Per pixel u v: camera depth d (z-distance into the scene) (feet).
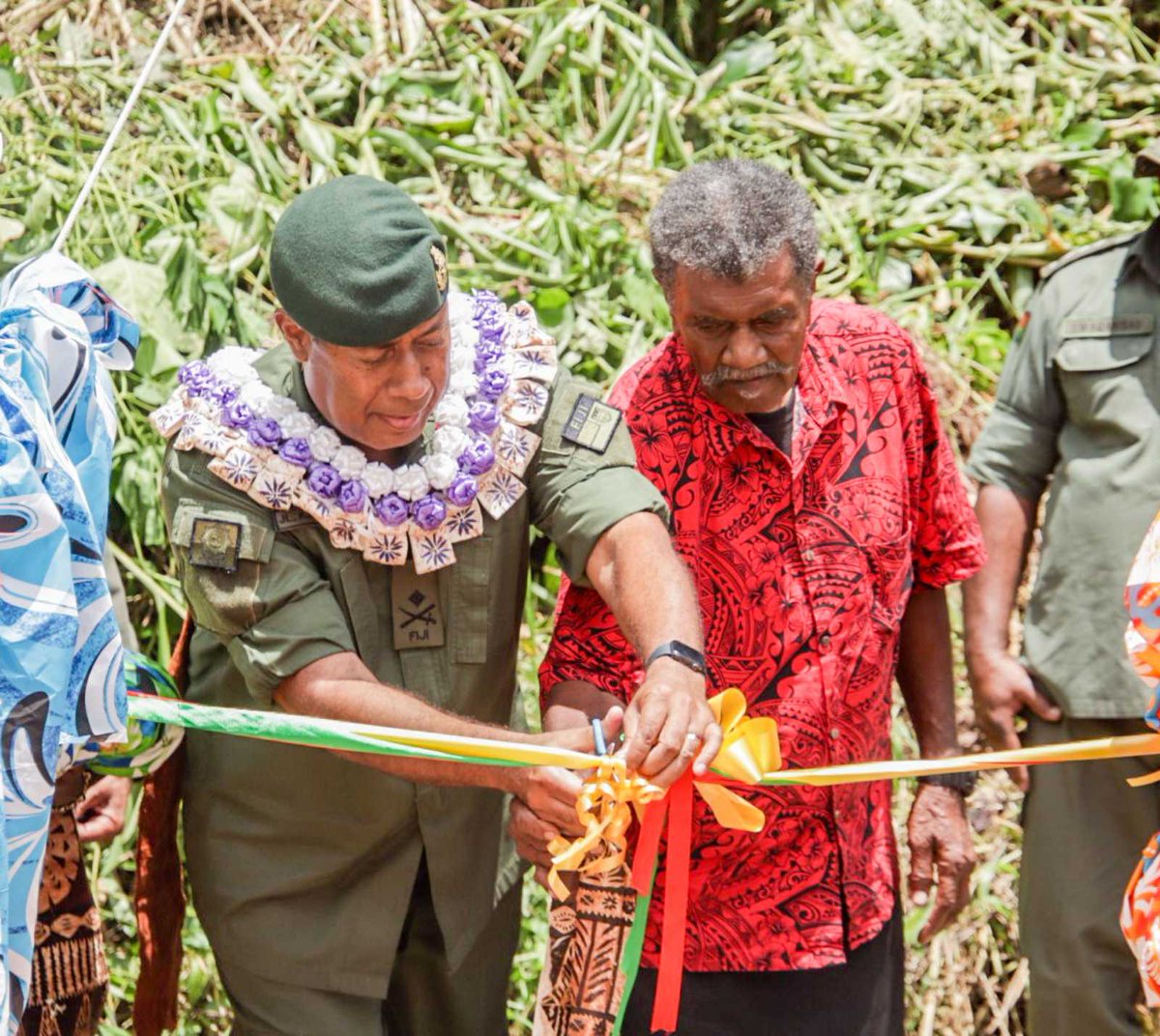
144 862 8.46
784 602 8.11
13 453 5.88
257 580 7.44
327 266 6.93
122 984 10.45
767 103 13.75
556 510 7.71
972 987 11.21
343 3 13.71
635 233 12.65
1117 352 9.60
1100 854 9.78
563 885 6.73
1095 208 13.69
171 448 7.68
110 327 6.93
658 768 6.80
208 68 12.90
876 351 8.39
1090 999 9.89
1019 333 10.18
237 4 13.38
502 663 8.08
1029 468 10.13
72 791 7.97
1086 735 9.75
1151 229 9.64
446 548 7.64
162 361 11.05
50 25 13.00
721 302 7.57
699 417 8.11
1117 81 14.23
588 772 7.22
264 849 8.09
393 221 7.02
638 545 7.48
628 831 8.19
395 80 12.92
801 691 8.13
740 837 8.11
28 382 6.10
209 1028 10.52
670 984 7.11
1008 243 13.35
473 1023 8.67
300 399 7.63
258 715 6.91
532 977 10.67
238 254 11.66
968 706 11.84
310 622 7.40
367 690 7.29
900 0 14.52
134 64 12.82
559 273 12.23
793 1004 8.22
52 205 11.53
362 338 6.95
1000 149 13.83
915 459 8.53
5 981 5.67
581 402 7.83
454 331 7.85
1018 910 10.45
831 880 8.20
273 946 8.04
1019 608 12.26
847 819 8.23
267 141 12.62
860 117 13.74
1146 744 7.67
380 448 7.50
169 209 11.68
